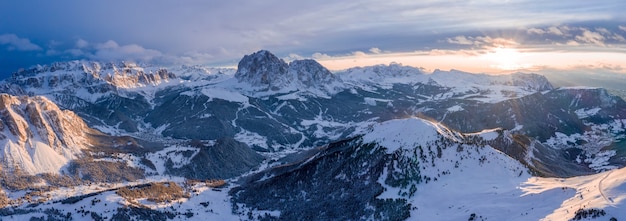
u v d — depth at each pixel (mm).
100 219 194500
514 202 184625
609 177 178500
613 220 139625
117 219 196375
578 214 149125
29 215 197375
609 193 159250
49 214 198125
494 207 184125
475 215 180875
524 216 168875
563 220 151375
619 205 146500
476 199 197625
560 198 173750
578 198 166000
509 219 170875
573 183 188000
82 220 194875
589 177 191625
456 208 194000
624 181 165625
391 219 198250
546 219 157625
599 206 148750
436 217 190875
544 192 183000
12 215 199000
